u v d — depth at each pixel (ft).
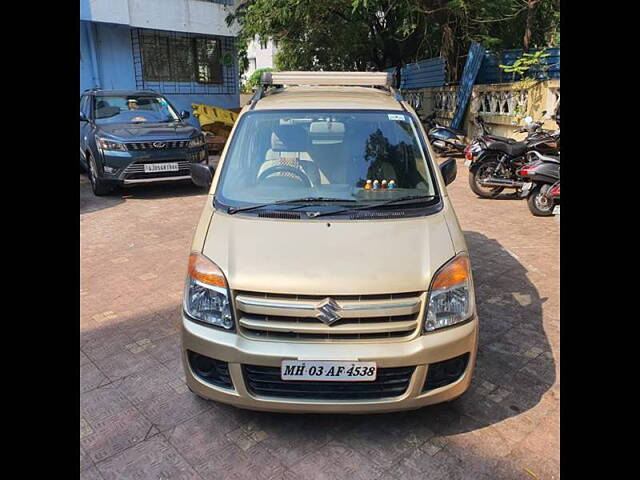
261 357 7.89
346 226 9.00
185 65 48.03
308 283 7.95
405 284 8.03
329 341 7.95
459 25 38.63
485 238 19.54
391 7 37.86
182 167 26.81
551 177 21.54
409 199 9.82
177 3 44.06
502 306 13.67
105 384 10.36
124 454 8.48
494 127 37.35
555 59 32.99
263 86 13.50
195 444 8.70
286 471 8.13
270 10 38.60
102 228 21.50
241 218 9.29
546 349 11.50
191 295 8.54
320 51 46.24
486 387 10.16
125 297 14.61
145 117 29.71
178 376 10.64
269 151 10.93
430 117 44.01
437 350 7.98
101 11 39.91
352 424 9.14
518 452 8.47
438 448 8.57
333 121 11.35
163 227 21.62
